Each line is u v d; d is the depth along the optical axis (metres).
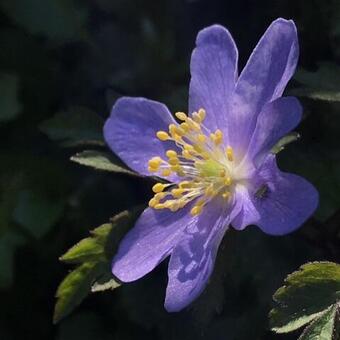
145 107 0.20
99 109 0.24
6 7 0.23
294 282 0.18
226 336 0.21
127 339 0.22
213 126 0.20
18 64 0.24
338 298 0.18
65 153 0.23
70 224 0.23
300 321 0.18
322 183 0.20
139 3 0.23
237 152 0.20
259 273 0.21
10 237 0.23
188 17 0.23
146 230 0.20
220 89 0.20
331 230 0.20
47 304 0.23
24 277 0.23
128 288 0.22
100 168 0.20
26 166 0.23
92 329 0.23
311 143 0.21
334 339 0.18
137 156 0.20
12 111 0.23
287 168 0.20
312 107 0.21
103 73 0.23
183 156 0.20
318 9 0.21
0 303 0.23
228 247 0.19
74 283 0.20
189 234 0.20
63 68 0.24
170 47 0.23
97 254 0.20
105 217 0.23
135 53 0.23
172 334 0.22
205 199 0.20
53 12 0.23
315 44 0.21
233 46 0.20
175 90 0.21
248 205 0.19
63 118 0.21
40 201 0.23
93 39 0.23
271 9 0.22
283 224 0.19
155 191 0.20
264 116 0.19
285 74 0.19
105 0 0.23
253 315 0.21
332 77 0.20
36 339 0.23
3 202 0.23
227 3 0.22
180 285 0.19
